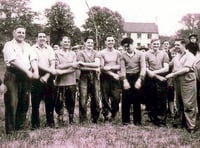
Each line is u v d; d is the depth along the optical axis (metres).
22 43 8.01
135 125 9.45
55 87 9.37
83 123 9.43
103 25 76.69
